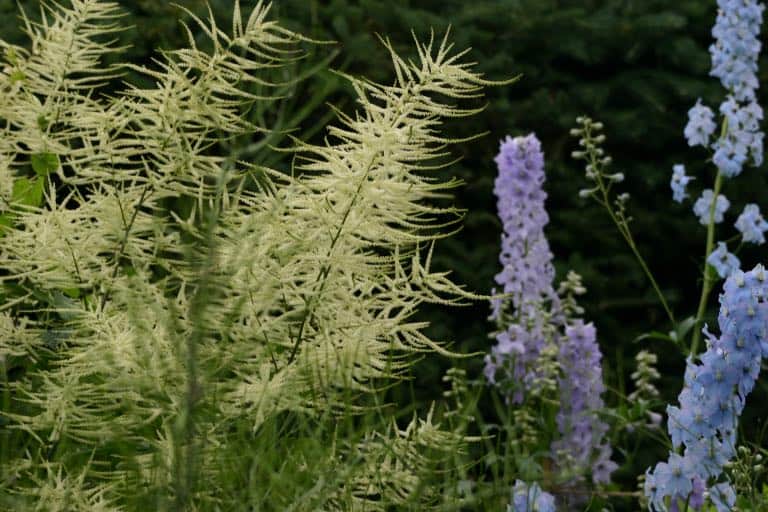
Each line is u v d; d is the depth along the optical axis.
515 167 6.05
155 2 7.70
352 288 3.10
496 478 2.65
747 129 6.20
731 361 3.25
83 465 2.98
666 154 9.00
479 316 8.15
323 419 2.58
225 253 2.86
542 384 5.30
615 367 8.24
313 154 3.84
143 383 2.61
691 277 8.89
